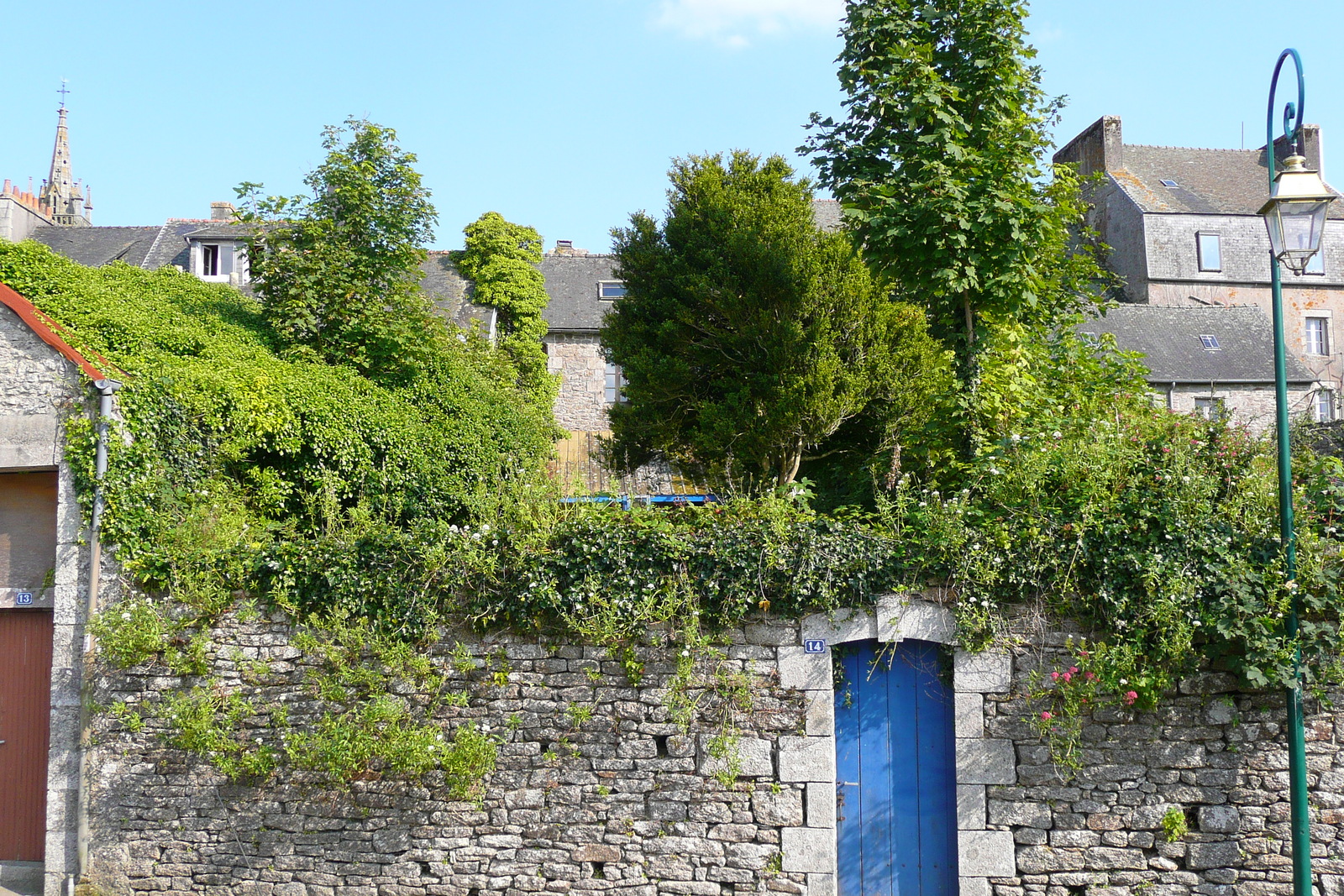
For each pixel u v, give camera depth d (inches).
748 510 283.9
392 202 525.7
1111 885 259.3
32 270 335.6
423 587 281.0
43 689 314.3
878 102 372.8
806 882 264.8
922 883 271.4
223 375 359.9
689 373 531.5
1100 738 262.7
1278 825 258.5
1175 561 258.5
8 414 305.7
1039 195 374.9
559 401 1074.7
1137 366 441.4
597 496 314.2
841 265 502.9
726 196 544.1
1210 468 275.4
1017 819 262.2
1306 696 258.1
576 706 274.5
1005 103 355.3
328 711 282.8
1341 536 270.1
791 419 476.7
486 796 276.8
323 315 496.7
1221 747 260.8
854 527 276.2
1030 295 356.5
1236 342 1123.3
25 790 312.5
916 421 468.8
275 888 280.5
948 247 348.2
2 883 296.8
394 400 496.7
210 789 286.2
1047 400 370.6
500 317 1061.8
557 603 272.8
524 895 273.0
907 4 372.8
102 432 300.5
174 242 1050.7
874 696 277.7
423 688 278.8
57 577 297.9
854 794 275.1
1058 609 265.4
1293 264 247.8
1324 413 1045.8
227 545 299.9
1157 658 258.7
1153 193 1401.3
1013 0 357.1
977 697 266.1
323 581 287.0
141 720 289.9
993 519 272.2
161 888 284.0
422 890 276.2
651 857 270.4
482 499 314.3
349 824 280.7
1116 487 270.5
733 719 271.7
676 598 269.6
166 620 290.0
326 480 390.0
